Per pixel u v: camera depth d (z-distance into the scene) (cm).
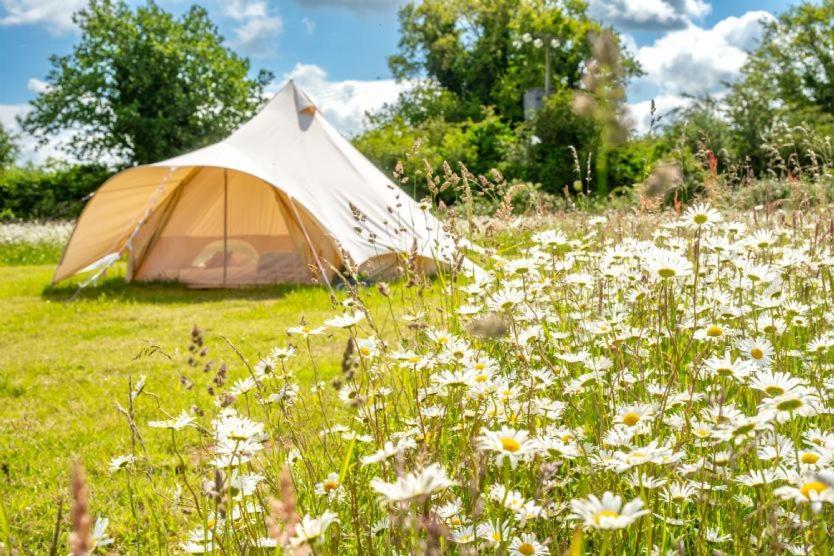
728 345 214
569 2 2219
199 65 3306
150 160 3195
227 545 149
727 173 514
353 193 880
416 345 220
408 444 139
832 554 134
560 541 154
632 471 157
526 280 280
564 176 1505
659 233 315
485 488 167
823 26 3262
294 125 944
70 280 1045
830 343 205
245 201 959
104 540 125
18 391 464
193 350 179
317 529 101
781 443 145
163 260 991
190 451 330
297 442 206
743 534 149
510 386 202
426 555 109
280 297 817
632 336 219
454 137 2412
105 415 398
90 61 3203
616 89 109
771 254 271
